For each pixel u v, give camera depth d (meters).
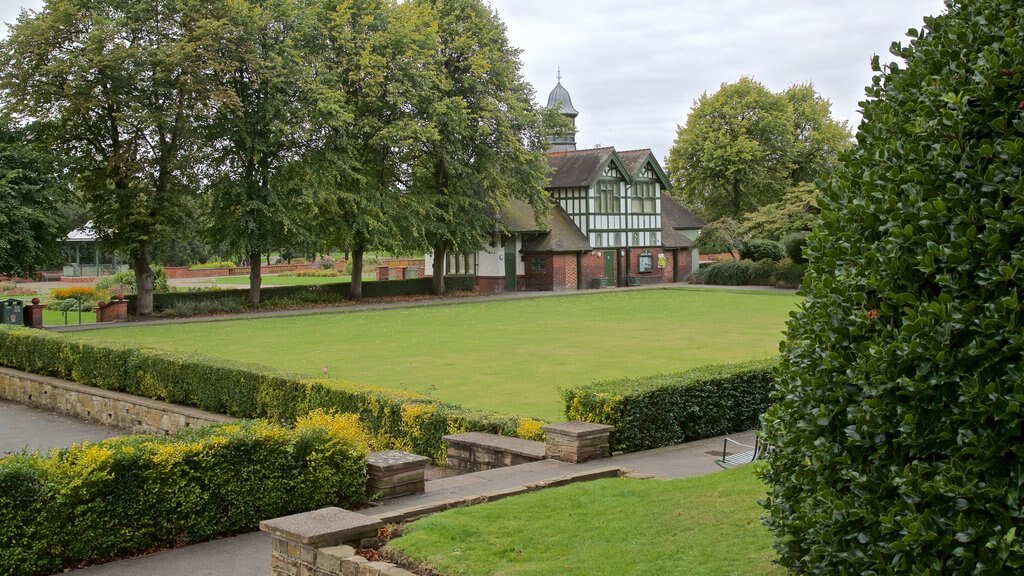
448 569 6.15
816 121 64.50
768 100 61.09
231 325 32.50
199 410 15.55
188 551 8.15
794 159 63.88
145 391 17.08
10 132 32.16
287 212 36.47
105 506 7.87
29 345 20.67
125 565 7.75
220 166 35.59
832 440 4.47
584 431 10.40
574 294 48.75
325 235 40.97
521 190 46.50
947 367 3.85
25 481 7.44
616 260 55.81
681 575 5.76
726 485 8.25
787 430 4.92
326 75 37.09
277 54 35.81
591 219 54.09
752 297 44.50
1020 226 3.79
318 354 23.28
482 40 44.78
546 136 47.41
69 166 32.56
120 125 31.30
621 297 45.91
